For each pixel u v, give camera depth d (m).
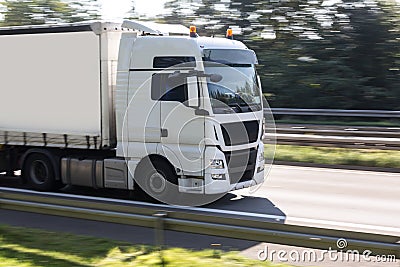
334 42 33.25
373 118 24.19
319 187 13.36
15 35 12.44
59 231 9.09
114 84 11.66
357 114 24.16
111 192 12.60
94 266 6.93
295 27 34.31
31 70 12.36
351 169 16.38
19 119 12.64
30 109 12.47
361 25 33.00
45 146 12.35
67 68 11.91
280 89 32.88
